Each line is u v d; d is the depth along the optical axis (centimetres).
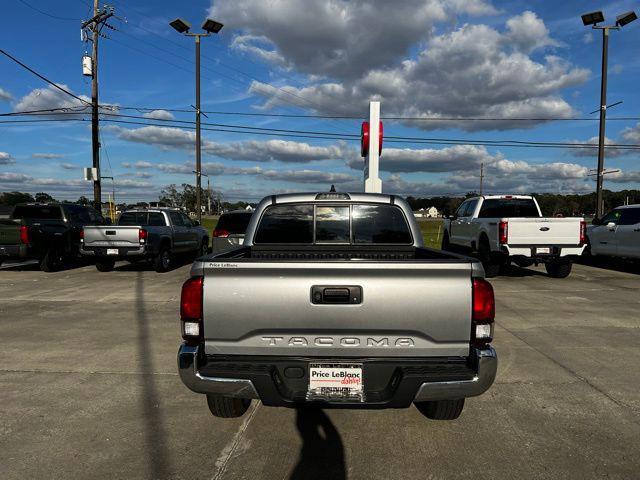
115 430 363
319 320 297
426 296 296
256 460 321
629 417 387
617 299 906
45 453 328
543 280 1162
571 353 563
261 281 300
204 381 299
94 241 1243
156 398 426
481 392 295
